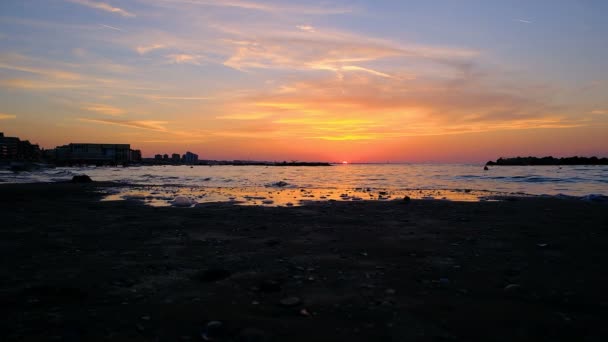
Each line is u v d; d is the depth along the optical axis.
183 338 2.68
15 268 4.61
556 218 8.79
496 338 2.67
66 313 3.15
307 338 2.66
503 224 7.99
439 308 3.25
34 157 192.50
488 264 4.76
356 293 3.65
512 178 28.09
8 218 9.01
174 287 3.87
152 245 5.96
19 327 2.86
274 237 6.61
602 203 11.77
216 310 3.21
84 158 169.75
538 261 4.92
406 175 38.03
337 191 18.12
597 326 2.88
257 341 2.59
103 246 5.89
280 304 3.34
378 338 2.67
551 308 3.26
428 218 8.90
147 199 13.90
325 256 5.21
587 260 4.96
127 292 3.71
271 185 23.17
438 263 4.82
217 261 4.95
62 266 4.70
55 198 14.36
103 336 2.71
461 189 18.98
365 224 8.02
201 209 10.70
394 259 5.03
